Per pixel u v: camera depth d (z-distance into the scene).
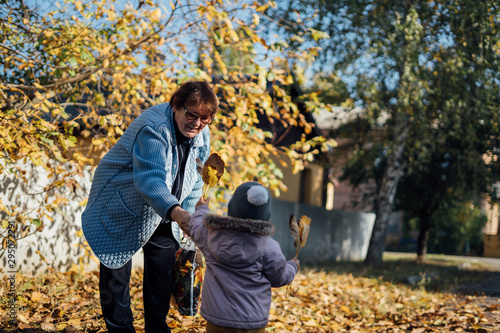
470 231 25.45
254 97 5.86
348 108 15.02
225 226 2.55
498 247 28.38
